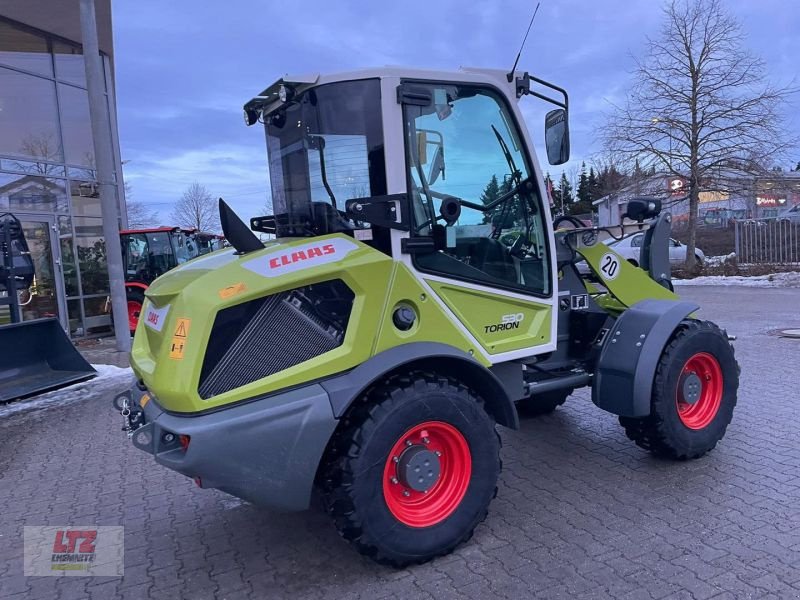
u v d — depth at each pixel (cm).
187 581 323
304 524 383
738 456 441
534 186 380
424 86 330
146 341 379
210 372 284
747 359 746
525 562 316
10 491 463
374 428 295
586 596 283
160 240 1314
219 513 407
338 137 331
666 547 322
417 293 324
